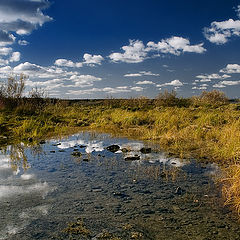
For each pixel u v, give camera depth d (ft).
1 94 56.54
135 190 14.49
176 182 15.76
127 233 9.98
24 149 25.34
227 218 11.23
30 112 52.37
